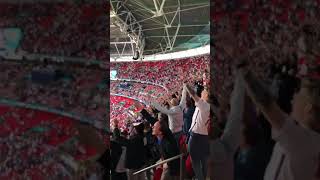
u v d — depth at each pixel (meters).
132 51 26.25
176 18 19.34
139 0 18.53
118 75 28.70
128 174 3.94
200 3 17.11
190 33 20.77
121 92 27.97
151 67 27.75
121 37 24.89
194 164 3.08
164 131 3.62
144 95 26.30
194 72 23.89
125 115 23.86
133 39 23.06
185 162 3.50
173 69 25.89
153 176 4.34
